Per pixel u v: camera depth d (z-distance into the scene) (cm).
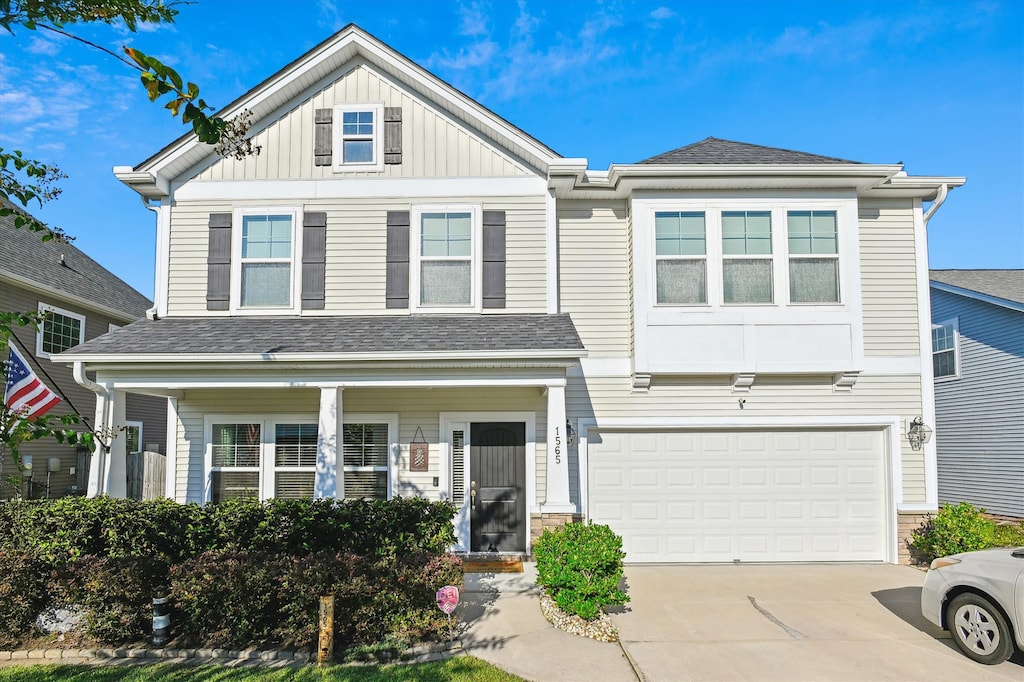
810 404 1005
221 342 882
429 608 628
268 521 676
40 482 1437
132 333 920
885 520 1004
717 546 1000
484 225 1012
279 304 1005
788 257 988
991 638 587
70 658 581
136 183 980
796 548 1001
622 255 1034
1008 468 1407
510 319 976
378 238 1013
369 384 864
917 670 576
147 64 316
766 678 559
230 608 598
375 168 1021
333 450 854
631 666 582
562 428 864
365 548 684
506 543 1000
